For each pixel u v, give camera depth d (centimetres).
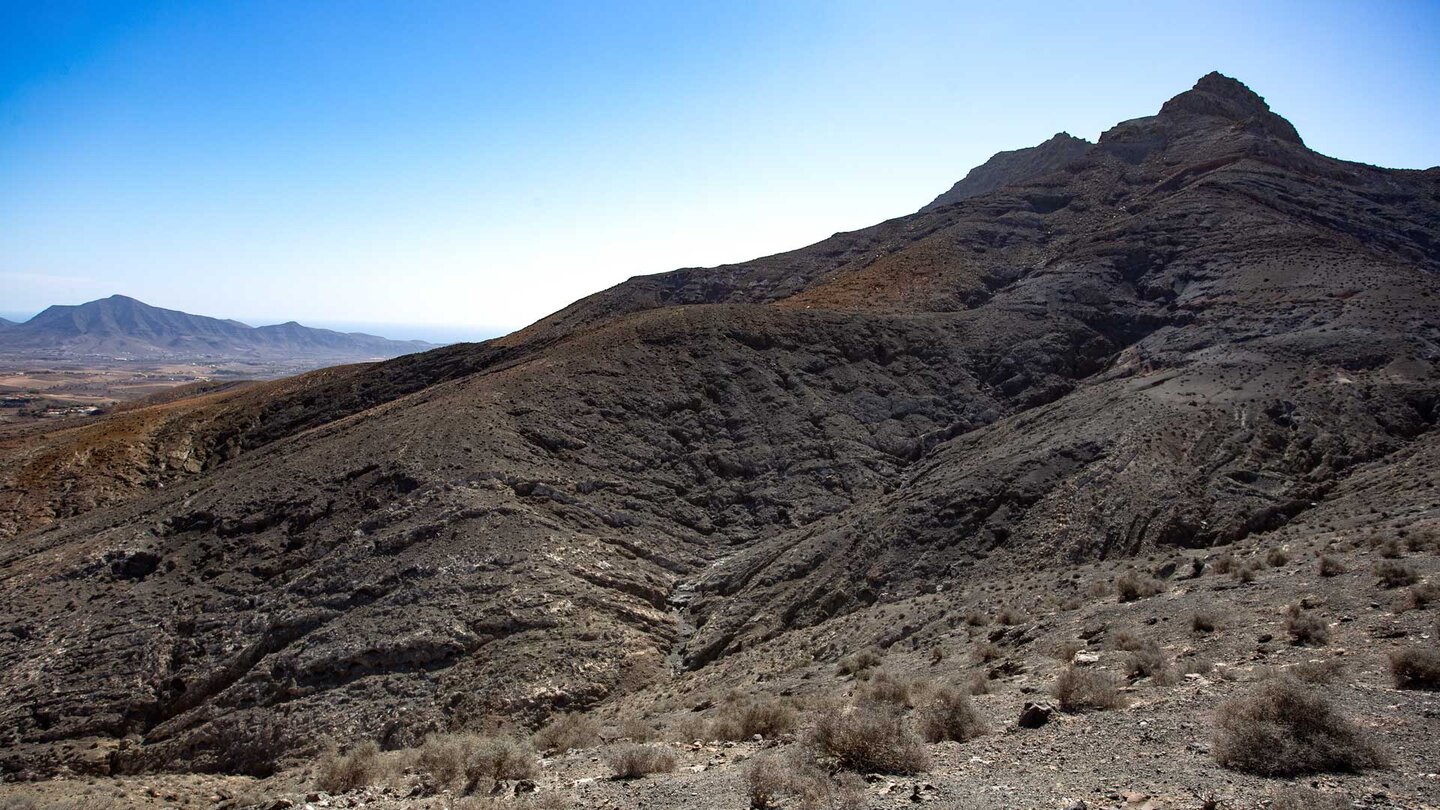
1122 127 13475
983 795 925
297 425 8531
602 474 5209
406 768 1750
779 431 5844
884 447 5844
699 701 2567
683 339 6856
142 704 3572
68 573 4516
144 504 5581
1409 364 4675
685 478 5425
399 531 4341
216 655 3775
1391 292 5884
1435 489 2867
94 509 6612
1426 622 1357
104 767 3253
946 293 8575
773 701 1895
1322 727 895
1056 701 1341
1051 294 7781
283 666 3538
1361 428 4072
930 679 1850
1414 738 913
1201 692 1245
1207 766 911
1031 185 12100
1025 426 5309
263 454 6775
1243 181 9669
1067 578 2798
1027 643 2042
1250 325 6072
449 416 5509
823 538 4222
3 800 2248
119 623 4056
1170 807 802
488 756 1490
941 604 2978
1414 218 9981
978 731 1262
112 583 4497
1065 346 6938
